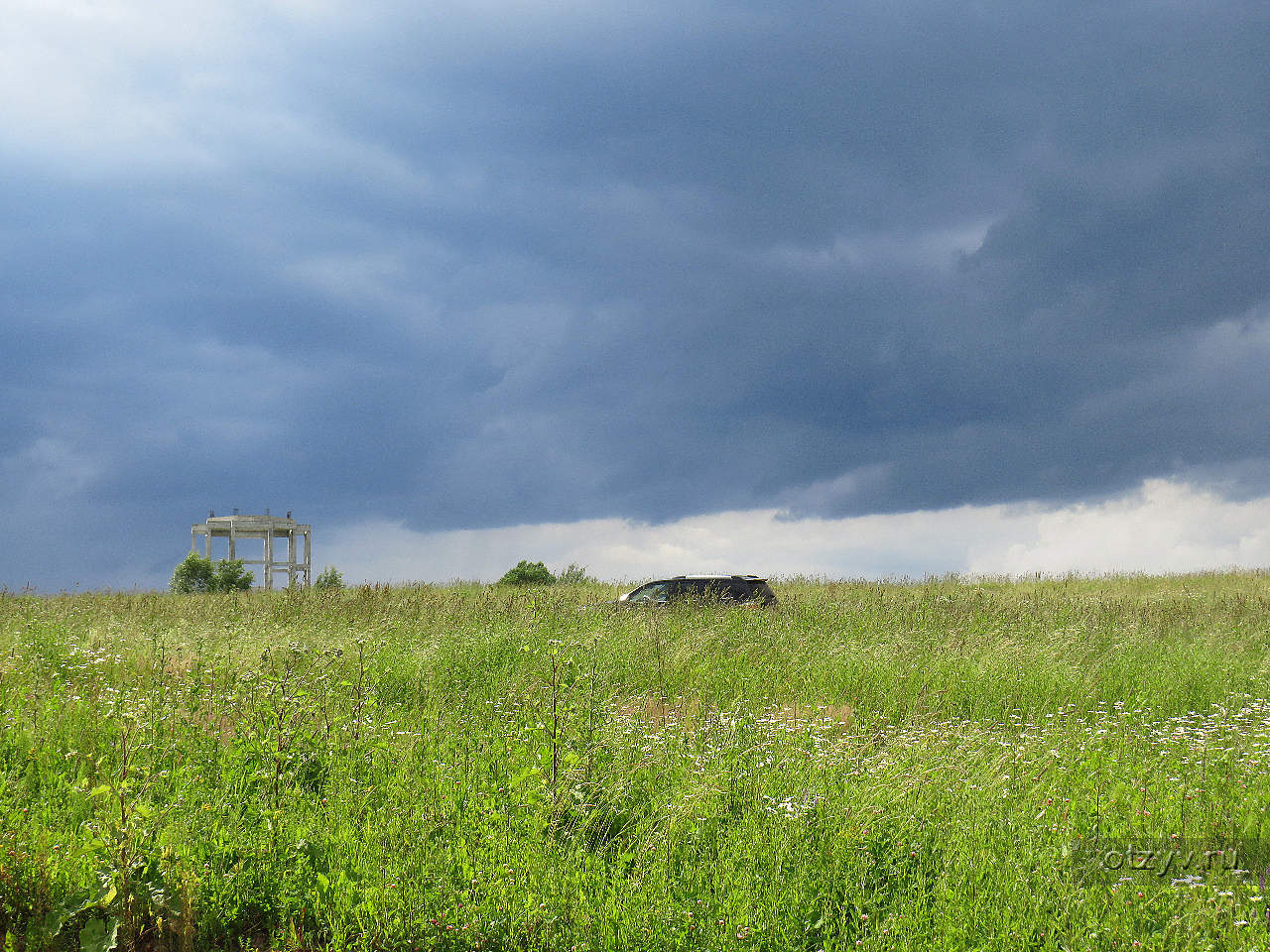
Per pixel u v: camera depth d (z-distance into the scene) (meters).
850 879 4.57
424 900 4.32
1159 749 7.58
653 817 5.45
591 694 7.82
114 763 6.56
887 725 8.62
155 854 4.60
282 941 4.18
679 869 4.83
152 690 8.77
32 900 4.32
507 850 4.94
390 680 10.29
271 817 5.30
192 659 11.38
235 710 8.02
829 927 4.14
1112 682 10.65
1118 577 26.53
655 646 12.00
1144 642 12.86
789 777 6.02
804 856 4.78
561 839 5.19
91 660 11.08
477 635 12.50
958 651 11.78
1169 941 4.02
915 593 20.36
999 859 4.80
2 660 11.26
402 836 5.19
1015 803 5.73
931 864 4.79
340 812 5.54
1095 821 5.47
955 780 6.09
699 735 7.20
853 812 5.29
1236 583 24.38
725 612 15.16
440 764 6.56
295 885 4.55
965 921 4.13
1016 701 9.95
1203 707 9.94
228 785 5.95
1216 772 6.57
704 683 10.61
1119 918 4.19
